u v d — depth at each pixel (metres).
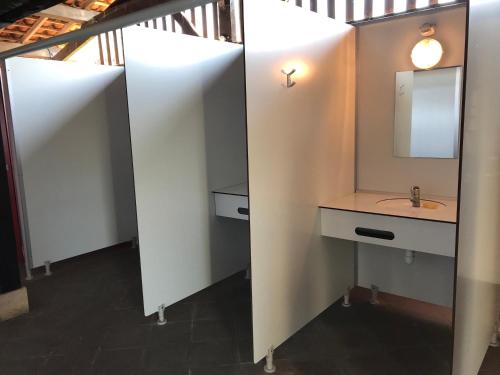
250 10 1.84
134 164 2.47
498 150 1.89
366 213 2.28
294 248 2.27
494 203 1.94
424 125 2.50
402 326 2.51
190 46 2.75
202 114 2.88
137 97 2.46
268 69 1.96
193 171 2.86
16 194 3.44
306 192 2.32
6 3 2.05
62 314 2.82
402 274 2.73
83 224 3.88
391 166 2.66
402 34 2.49
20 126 3.40
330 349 2.29
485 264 1.90
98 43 5.93
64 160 3.71
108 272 3.59
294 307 2.33
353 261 2.89
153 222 2.62
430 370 2.08
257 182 1.97
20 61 3.37
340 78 2.53
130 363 2.23
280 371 2.11
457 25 2.30
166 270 2.72
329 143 2.48
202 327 2.58
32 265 3.52
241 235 3.35
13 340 2.50
